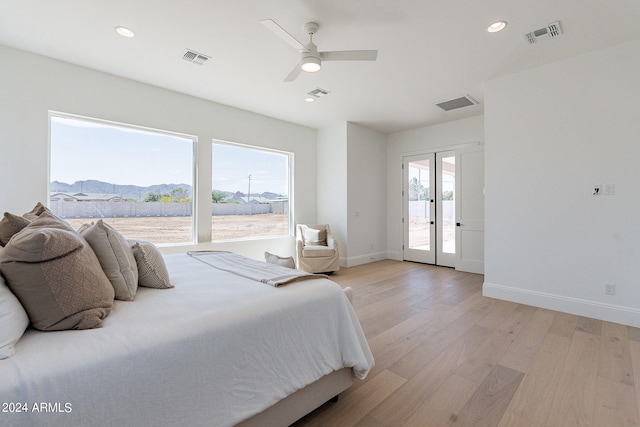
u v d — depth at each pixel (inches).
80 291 42.4
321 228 206.1
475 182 194.7
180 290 61.9
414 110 185.6
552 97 123.1
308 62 97.9
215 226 178.2
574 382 72.2
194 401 41.4
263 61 124.0
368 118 202.7
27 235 41.1
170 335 41.3
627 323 107.0
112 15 94.1
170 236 160.2
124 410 35.5
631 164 107.0
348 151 212.4
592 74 114.2
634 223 106.7
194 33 104.0
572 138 118.6
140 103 145.0
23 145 116.0
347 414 61.5
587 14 92.0
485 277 142.6
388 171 246.4
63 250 42.1
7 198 113.0
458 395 67.5
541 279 126.6
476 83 144.6
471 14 92.7
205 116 168.6
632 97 106.6
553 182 123.2
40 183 119.6
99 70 132.5
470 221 196.2
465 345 91.7
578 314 117.2
